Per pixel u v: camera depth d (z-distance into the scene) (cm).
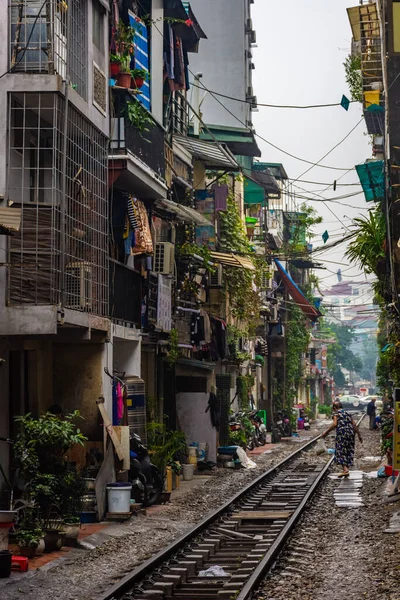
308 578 1341
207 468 3297
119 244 2389
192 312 3266
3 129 1781
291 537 1716
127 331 2381
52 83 1784
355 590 1250
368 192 2931
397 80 2481
